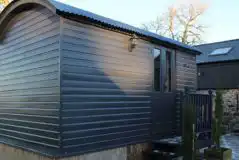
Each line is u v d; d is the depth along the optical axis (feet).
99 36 17.90
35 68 17.89
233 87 50.26
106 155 18.10
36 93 17.66
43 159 16.69
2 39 22.61
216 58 53.16
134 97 20.47
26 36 19.17
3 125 22.36
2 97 22.62
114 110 18.71
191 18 83.66
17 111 20.17
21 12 19.65
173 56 24.95
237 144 33.68
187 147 17.07
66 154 15.46
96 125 17.35
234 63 50.65
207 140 23.56
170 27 85.51
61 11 15.10
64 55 15.66
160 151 21.42
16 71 20.43
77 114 16.19
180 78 25.79
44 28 17.08
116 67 19.04
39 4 16.96
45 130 16.55
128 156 19.80
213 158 21.45
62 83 15.43
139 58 21.09
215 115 22.57
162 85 23.47
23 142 19.17
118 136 18.98
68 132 15.66
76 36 16.42
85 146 16.61
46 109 16.48
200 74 55.67
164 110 23.44
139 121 20.83
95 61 17.51
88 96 16.89
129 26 20.18
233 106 48.83
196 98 22.68
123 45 19.71
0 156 22.66
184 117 17.39
